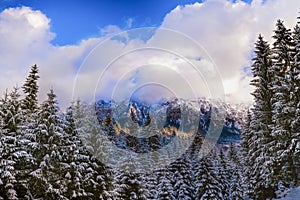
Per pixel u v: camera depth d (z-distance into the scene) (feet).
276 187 81.41
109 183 75.10
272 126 83.10
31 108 96.43
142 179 83.35
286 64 84.94
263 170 82.79
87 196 69.97
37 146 63.31
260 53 94.02
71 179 67.51
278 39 86.94
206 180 117.08
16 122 65.46
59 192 63.36
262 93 89.71
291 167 78.07
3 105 65.46
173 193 110.22
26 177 63.00
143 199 80.43
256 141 87.15
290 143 77.36
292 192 76.33
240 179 124.36
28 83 100.22
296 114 74.69
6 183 55.93
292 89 77.46
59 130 66.95
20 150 61.41
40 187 63.00
